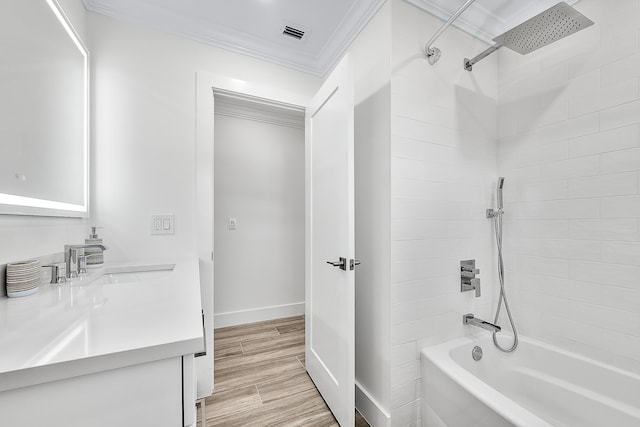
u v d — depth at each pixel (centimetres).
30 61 94
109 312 64
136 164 154
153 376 47
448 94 149
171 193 162
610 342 121
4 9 81
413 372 136
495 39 121
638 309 113
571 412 125
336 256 138
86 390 43
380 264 139
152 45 161
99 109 147
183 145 165
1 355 42
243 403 150
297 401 152
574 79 134
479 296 148
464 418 109
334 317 140
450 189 149
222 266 259
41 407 40
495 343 152
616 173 120
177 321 58
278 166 285
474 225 158
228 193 263
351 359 123
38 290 85
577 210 133
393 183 132
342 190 132
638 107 113
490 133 166
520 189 157
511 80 162
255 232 274
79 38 130
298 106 198
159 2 156
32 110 95
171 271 126
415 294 137
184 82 167
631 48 115
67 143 120
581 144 131
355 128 163
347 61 127
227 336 236
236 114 264
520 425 86
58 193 112
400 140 134
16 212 83
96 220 146
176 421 49
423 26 142
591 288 128
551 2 141
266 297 279
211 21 170
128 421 46
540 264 148
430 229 142
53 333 51
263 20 170
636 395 109
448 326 147
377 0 141
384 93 137
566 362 130
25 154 91
